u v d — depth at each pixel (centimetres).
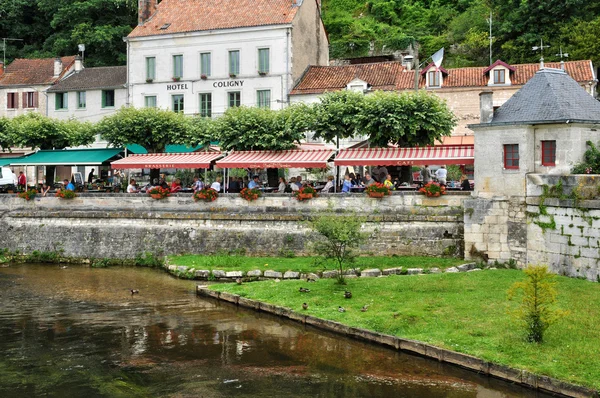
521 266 2142
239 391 1308
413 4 6625
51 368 1463
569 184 1967
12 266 2827
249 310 1933
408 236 2417
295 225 2577
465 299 1742
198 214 2727
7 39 6212
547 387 1223
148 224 2819
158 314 1914
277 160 2731
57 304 2067
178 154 3056
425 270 2147
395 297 1817
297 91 4194
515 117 2170
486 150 2225
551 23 4869
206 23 4459
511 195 2167
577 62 3809
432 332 1522
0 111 4997
